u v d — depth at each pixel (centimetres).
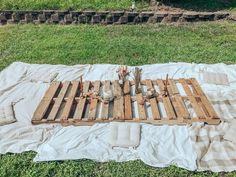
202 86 309
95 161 227
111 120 263
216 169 218
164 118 263
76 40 411
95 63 359
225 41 402
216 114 265
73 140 245
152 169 220
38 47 395
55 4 473
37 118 265
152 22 459
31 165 224
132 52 378
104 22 461
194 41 404
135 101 288
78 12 457
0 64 360
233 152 231
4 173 218
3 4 473
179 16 453
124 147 238
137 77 293
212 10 476
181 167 220
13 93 306
